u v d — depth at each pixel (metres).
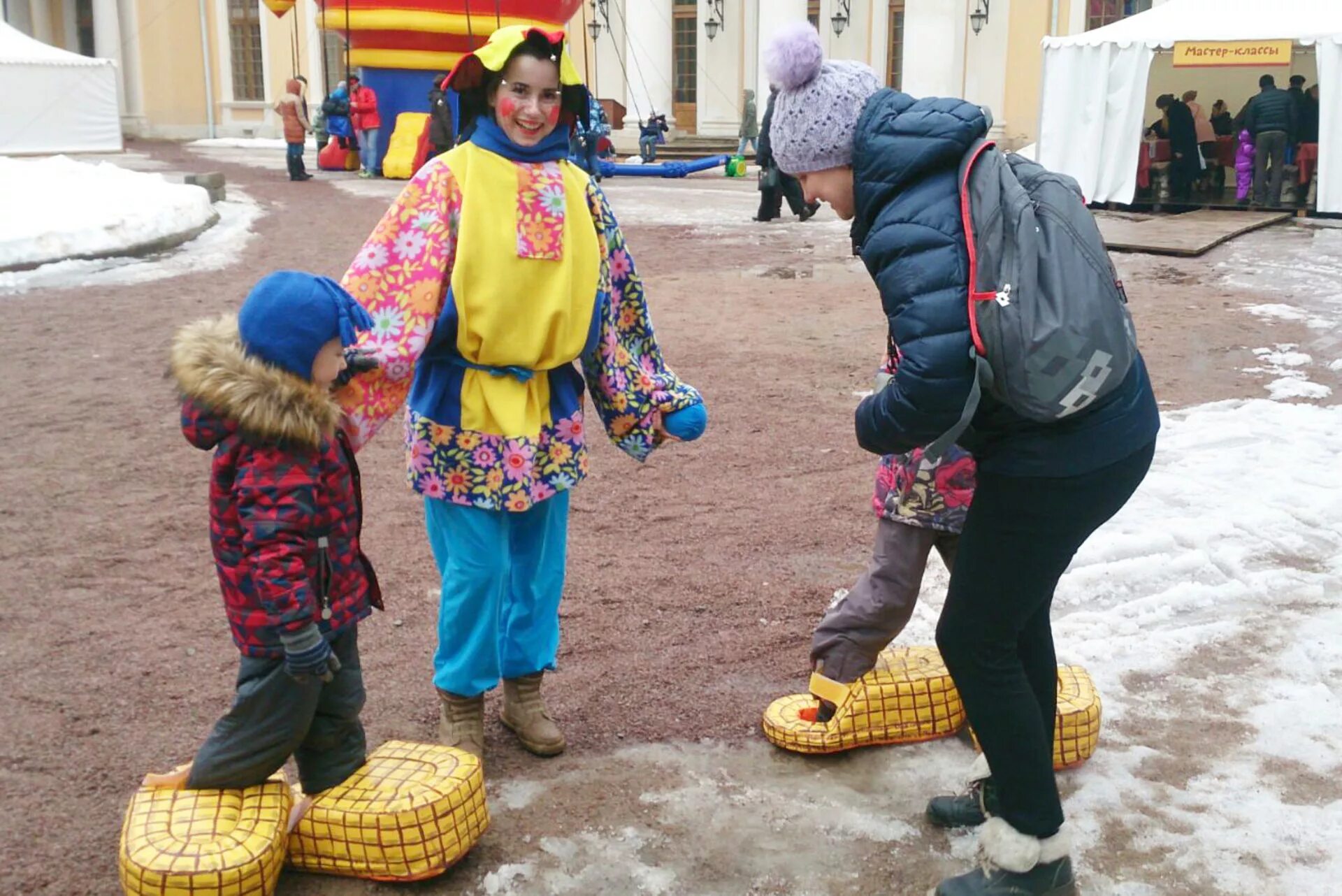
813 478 5.83
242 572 2.44
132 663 3.78
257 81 39.06
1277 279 11.45
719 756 3.25
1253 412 6.69
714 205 19.41
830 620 3.21
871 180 2.33
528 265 2.84
